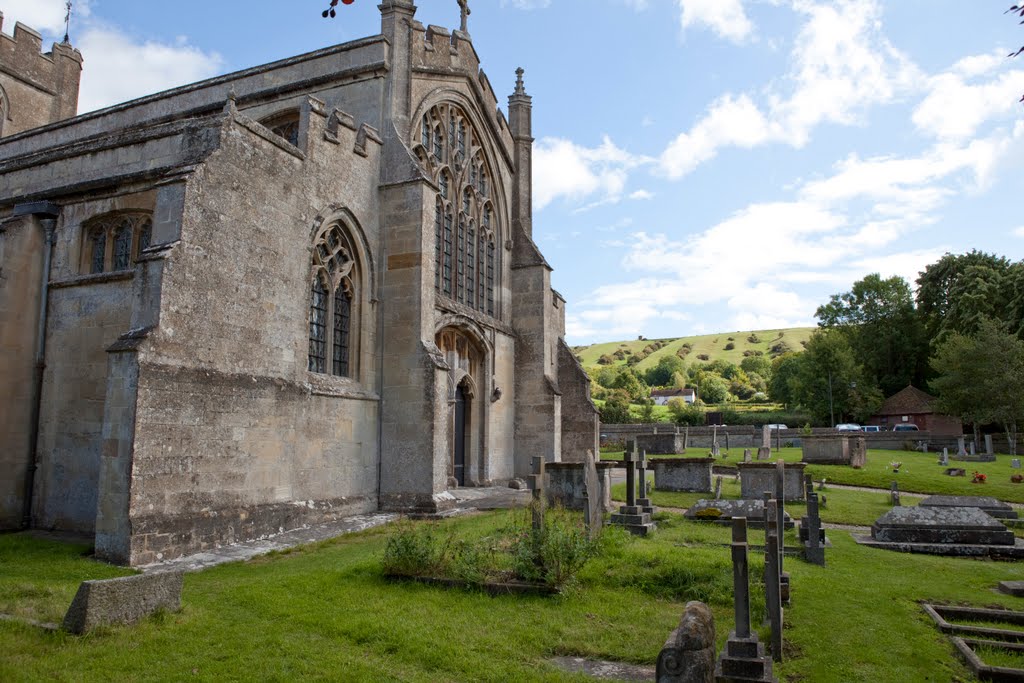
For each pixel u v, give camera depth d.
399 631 8.16
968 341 48.12
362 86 22.31
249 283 15.47
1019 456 42.03
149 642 7.58
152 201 16.17
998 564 13.34
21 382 15.93
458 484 26.50
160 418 12.77
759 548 13.16
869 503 21.50
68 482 15.37
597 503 13.34
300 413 17.00
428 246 21.09
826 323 76.44
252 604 9.30
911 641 8.19
